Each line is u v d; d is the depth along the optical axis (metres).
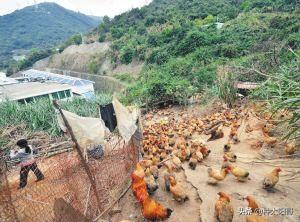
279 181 6.66
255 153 8.69
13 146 11.48
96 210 6.70
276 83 8.24
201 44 40.12
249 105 15.00
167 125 15.73
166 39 52.00
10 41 176.88
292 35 26.23
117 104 7.67
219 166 8.22
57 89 28.56
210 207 6.00
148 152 10.23
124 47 61.28
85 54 81.50
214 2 65.12
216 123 12.87
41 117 15.59
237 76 17.88
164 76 32.38
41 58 103.19
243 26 39.75
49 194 7.07
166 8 74.06
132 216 6.66
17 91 29.50
